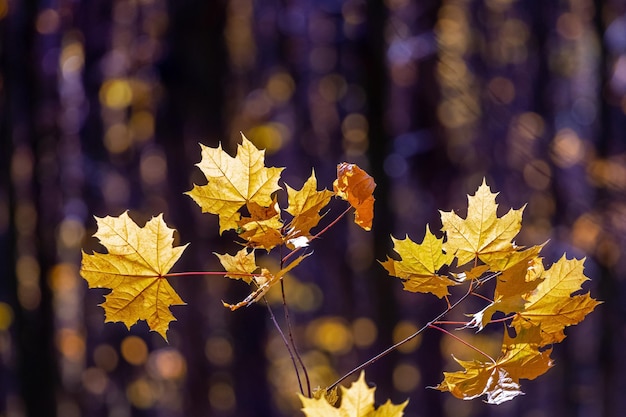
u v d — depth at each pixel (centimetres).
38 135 730
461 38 855
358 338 992
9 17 681
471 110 563
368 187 112
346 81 917
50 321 718
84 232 853
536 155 566
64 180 816
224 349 907
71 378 970
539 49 945
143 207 920
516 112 652
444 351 988
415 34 735
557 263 111
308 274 1083
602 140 733
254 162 111
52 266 734
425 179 839
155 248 111
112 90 789
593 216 565
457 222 109
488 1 909
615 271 762
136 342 967
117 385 1016
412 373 992
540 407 1120
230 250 824
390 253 712
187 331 867
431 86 701
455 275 109
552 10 959
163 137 766
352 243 962
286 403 1057
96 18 784
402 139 754
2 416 842
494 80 873
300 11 892
